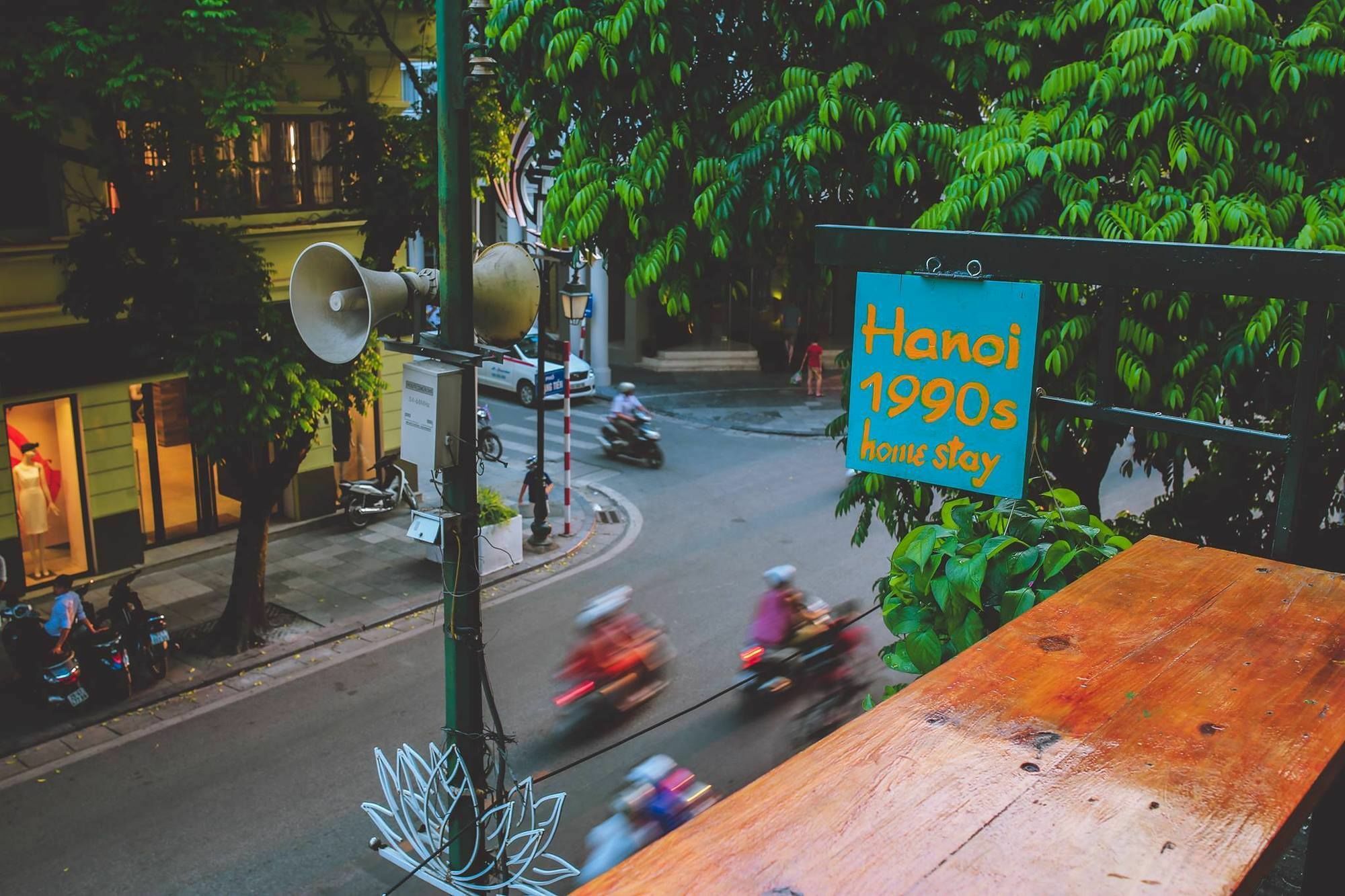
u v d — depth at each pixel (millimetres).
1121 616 2088
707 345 33594
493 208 31594
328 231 18578
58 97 12102
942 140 8672
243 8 12047
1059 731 1604
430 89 15938
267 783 12148
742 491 22109
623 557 18672
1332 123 8141
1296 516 2883
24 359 15703
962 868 1277
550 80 9789
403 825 8727
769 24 9359
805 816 1362
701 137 9531
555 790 11812
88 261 12945
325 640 15648
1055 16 8406
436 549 18203
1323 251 2812
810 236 9812
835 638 13227
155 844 11062
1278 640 1976
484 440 23828
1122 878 1275
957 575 3619
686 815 9812
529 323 8484
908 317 3850
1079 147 7688
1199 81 7750
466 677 8570
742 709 13305
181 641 15508
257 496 15039
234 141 14328
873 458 3996
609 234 10219
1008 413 3719
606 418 27422
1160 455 8922
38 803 11773
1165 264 3137
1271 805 1430
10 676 14516
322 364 14031
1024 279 3551
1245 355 7211
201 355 12773
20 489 16297
